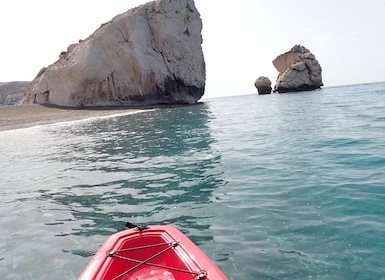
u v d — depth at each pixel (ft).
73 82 125.08
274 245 13.65
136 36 134.62
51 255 14.11
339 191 19.26
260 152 32.60
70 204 20.80
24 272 12.82
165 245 12.10
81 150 41.70
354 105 80.48
